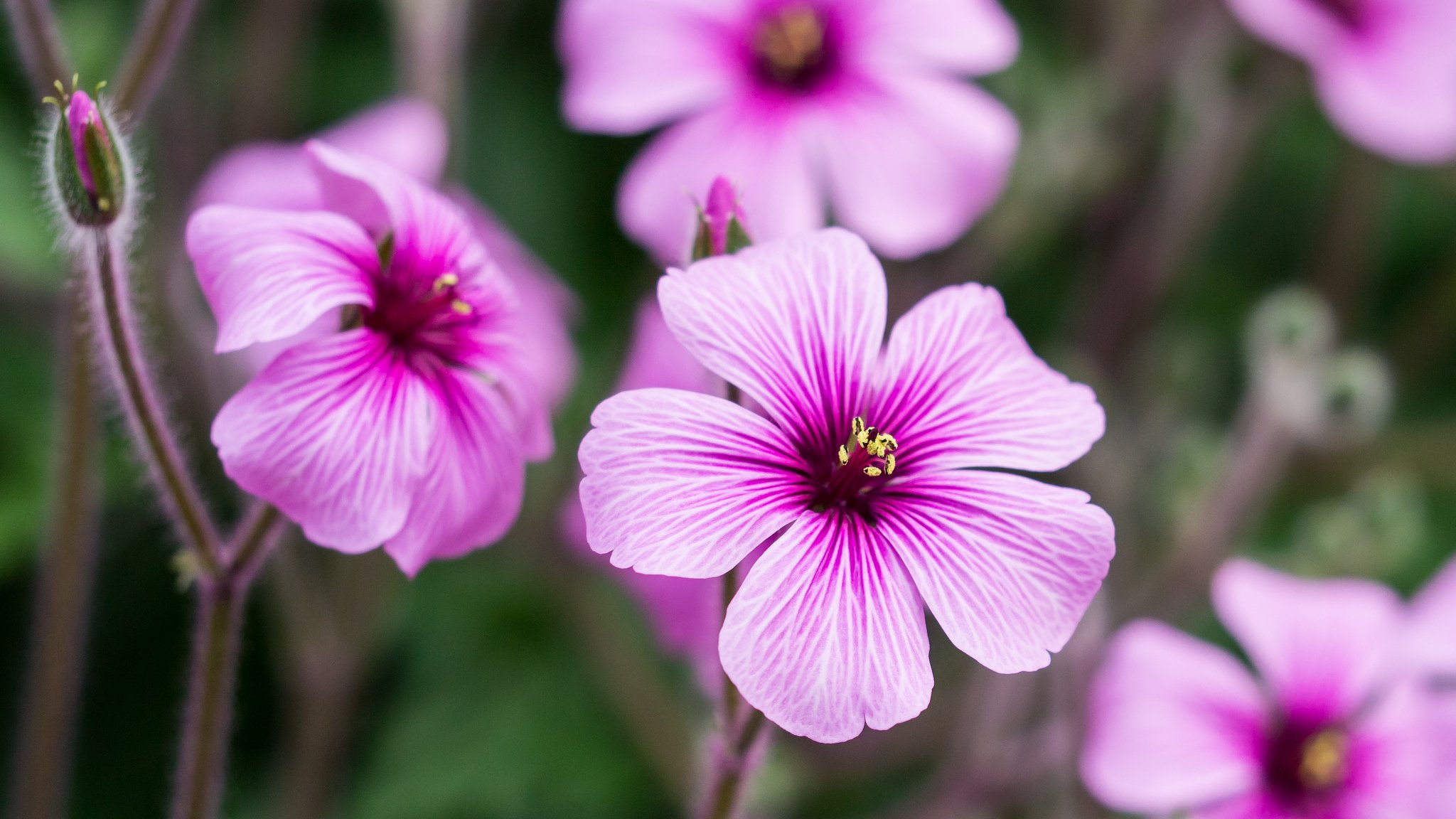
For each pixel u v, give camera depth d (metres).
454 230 0.30
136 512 0.42
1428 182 0.51
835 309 0.29
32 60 0.32
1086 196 0.42
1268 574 0.36
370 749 0.45
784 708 0.27
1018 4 0.48
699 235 0.30
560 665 0.43
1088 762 0.35
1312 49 0.38
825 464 0.29
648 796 0.42
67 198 0.29
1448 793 0.35
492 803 0.41
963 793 0.37
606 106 0.38
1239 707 0.35
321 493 0.28
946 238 0.37
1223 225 0.51
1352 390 0.38
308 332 0.37
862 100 0.38
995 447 0.29
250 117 0.42
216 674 0.30
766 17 0.38
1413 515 0.39
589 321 0.47
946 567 0.28
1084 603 0.28
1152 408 0.43
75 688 0.34
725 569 0.28
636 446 0.28
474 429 0.29
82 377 0.33
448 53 0.38
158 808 0.42
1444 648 0.36
